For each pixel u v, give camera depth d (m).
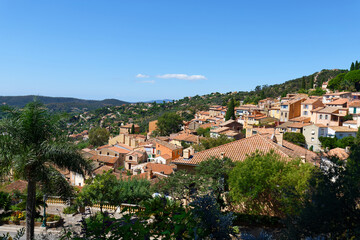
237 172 19.36
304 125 67.00
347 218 8.04
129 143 94.69
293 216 9.80
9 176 15.09
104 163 74.00
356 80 106.94
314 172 9.48
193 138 84.69
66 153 15.09
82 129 193.38
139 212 7.78
